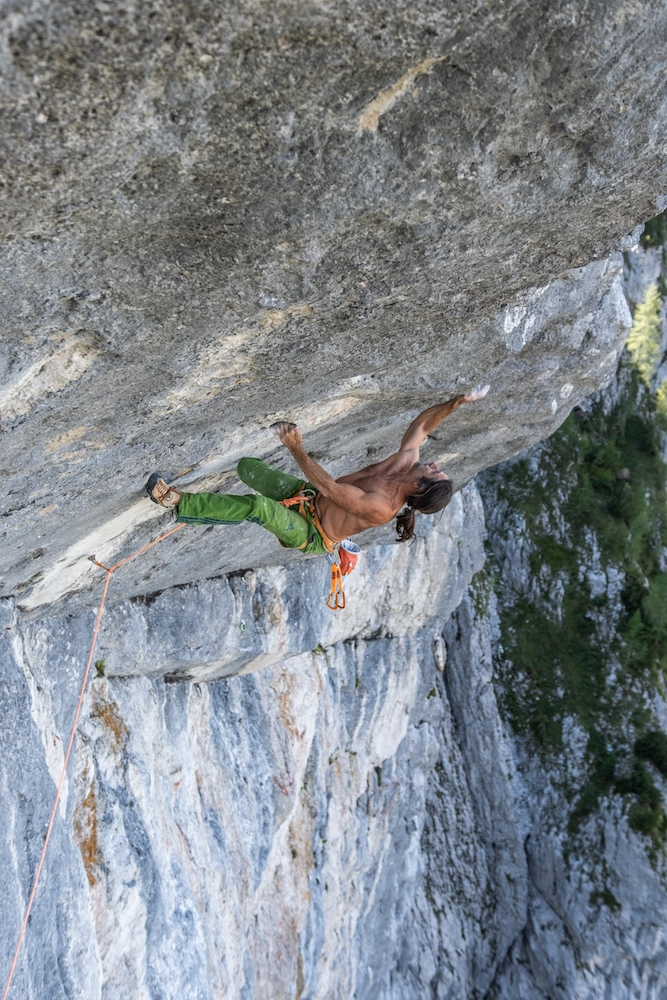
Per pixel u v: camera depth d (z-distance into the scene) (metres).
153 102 2.23
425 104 2.64
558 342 6.19
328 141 2.62
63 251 2.69
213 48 2.13
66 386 3.46
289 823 12.80
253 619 10.62
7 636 6.48
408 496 4.88
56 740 7.25
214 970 10.02
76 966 6.64
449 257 3.56
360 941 15.77
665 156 3.26
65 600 7.03
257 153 2.56
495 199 3.19
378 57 2.36
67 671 7.54
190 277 3.04
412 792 17.41
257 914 12.12
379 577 13.40
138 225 2.71
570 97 2.79
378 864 16.11
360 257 3.31
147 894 8.43
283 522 5.08
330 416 5.72
